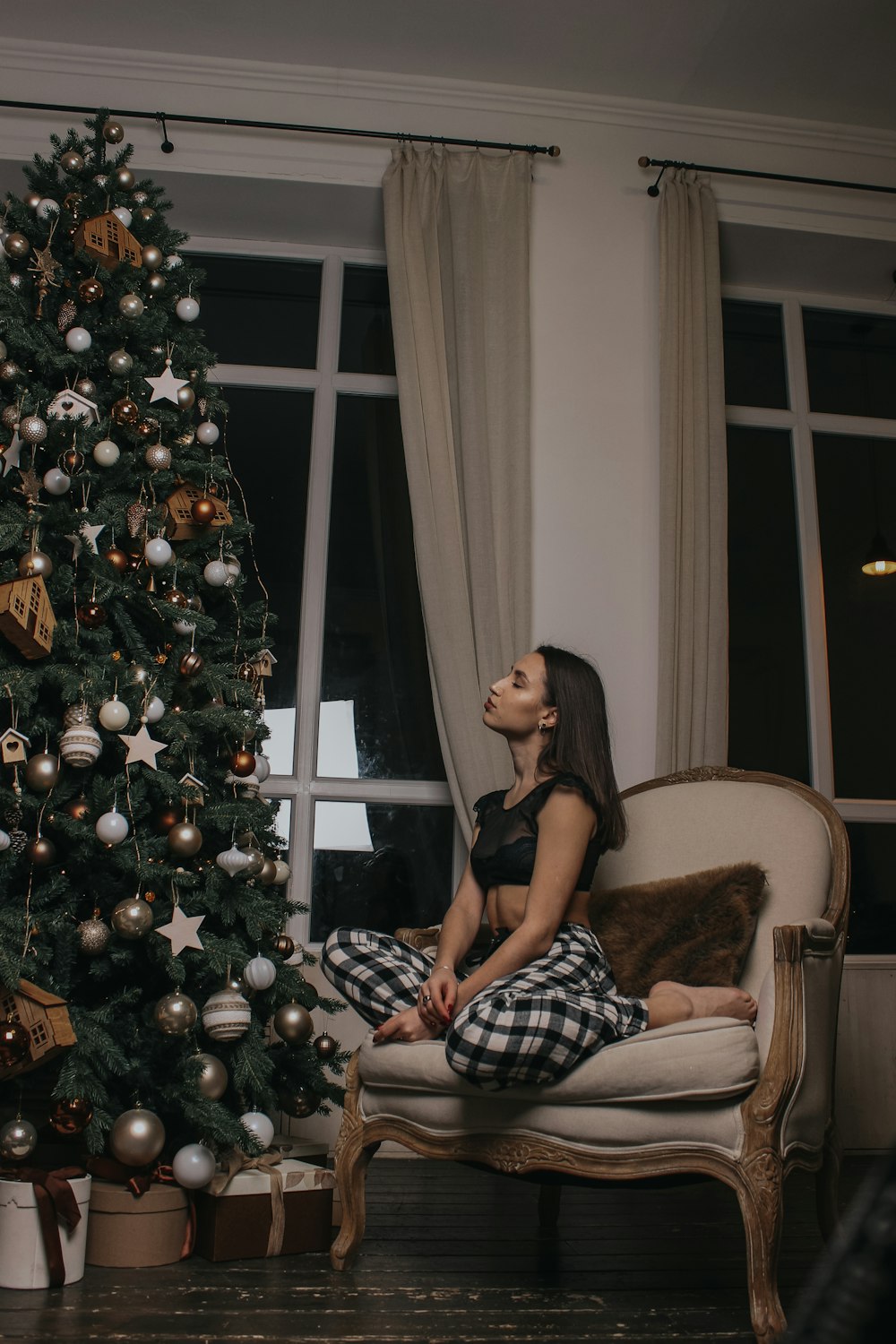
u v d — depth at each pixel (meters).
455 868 3.36
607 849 2.04
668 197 3.58
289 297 3.82
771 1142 1.51
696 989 1.78
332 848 3.37
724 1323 1.55
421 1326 1.50
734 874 2.01
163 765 2.16
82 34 3.38
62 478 2.14
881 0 3.19
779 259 3.88
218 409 2.67
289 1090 2.20
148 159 3.44
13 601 1.91
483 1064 1.56
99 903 2.06
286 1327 1.48
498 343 3.41
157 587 2.36
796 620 3.82
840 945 1.88
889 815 3.63
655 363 3.54
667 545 3.33
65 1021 1.79
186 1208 1.88
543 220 3.59
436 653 3.17
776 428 3.95
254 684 2.51
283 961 2.30
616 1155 1.58
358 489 3.67
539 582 3.33
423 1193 2.51
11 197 2.39
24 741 1.98
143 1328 1.46
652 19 3.30
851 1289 0.24
